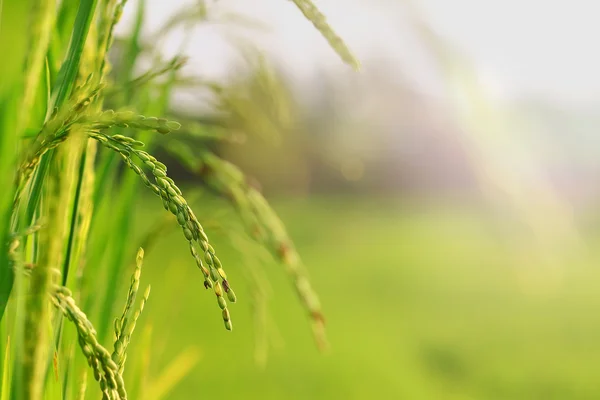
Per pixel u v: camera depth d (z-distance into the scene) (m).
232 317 6.99
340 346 6.84
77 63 0.56
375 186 25.52
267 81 0.83
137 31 0.75
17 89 0.53
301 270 0.82
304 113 16.83
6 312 0.58
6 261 0.51
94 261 0.71
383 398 5.23
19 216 0.53
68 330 0.64
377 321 8.42
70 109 0.53
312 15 0.53
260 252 0.89
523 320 8.49
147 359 0.86
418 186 25.23
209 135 0.84
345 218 20.50
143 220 5.41
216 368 5.31
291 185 19.14
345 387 5.32
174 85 0.78
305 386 5.21
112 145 0.52
